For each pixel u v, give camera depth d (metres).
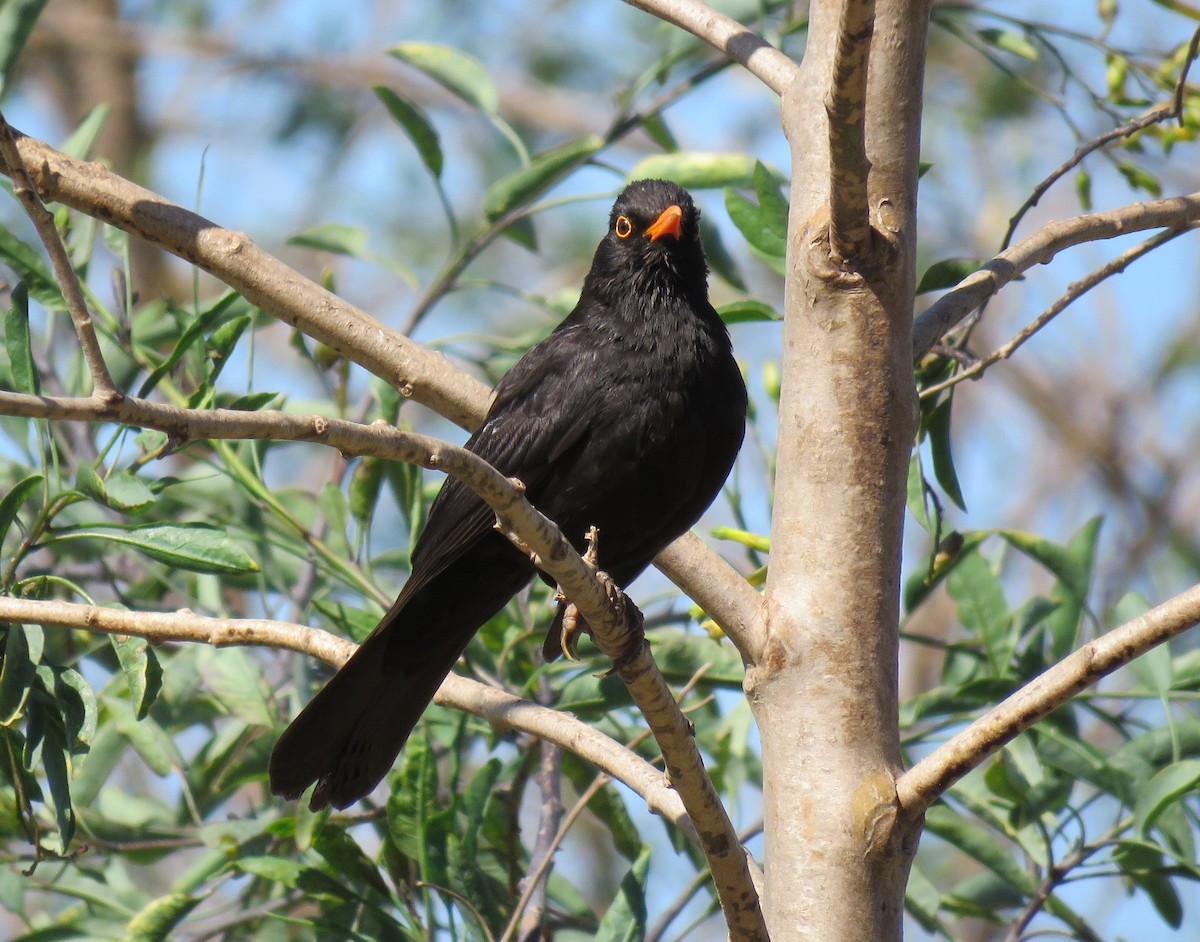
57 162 8.17
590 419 9.41
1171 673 10.28
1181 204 8.84
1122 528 19.70
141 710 8.44
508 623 11.90
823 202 7.57
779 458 7.54
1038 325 8.67
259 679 11.20
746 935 6.75
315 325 8.69
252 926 11.59
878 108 7.43
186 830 11.09
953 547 10.06
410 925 9.84
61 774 8.47
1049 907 10.50
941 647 11.00
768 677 7.29
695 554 7.46
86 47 22.23
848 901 6.94
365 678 9.05
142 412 5.40
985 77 20.28
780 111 8.23
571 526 9.65
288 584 12.65
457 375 8.95
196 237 8.39
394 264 12.80
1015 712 6.61
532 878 9.28
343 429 5.75
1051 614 11.03
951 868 16.61
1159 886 10.18
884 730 7.17
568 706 10.41
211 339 9.28
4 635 8.49
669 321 9.62
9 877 10.94
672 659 10.82
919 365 9.41
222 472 11.02
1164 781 9.39
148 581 12.86
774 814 7.17
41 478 8.85
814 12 8.02
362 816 10.73
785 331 7.62
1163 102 11.23
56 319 14.34
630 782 7.68
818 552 7.30
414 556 9.73
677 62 13.62
